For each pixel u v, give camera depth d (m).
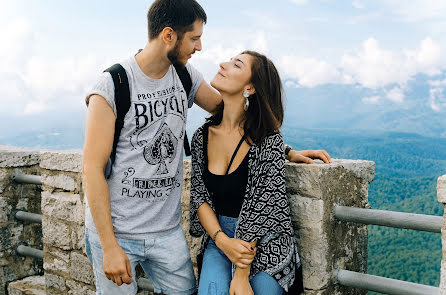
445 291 1.39
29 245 3.76
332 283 2.10
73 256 3.04
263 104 1.88
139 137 1.75
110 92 1.67
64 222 3.05
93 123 1.66
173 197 1.92
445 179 1.39
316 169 1.98
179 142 1.88
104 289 1.87
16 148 3.81
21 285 3.58
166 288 2.02
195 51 1.78
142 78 1.73
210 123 2.05
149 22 1.72
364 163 2.29
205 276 1.85
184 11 1.66
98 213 1.64
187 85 1.91
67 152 2.99
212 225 1.89
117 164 1.76
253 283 1.81
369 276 2.04
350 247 2.24
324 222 2.01
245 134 1.90
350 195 2.21
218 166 1.95
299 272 1.91
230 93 1.90
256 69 1.87
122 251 1.69
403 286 1.89
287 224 1.84
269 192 1.81
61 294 3.14
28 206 3.74
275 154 1.83
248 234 1.79
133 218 1.81
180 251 1.95
